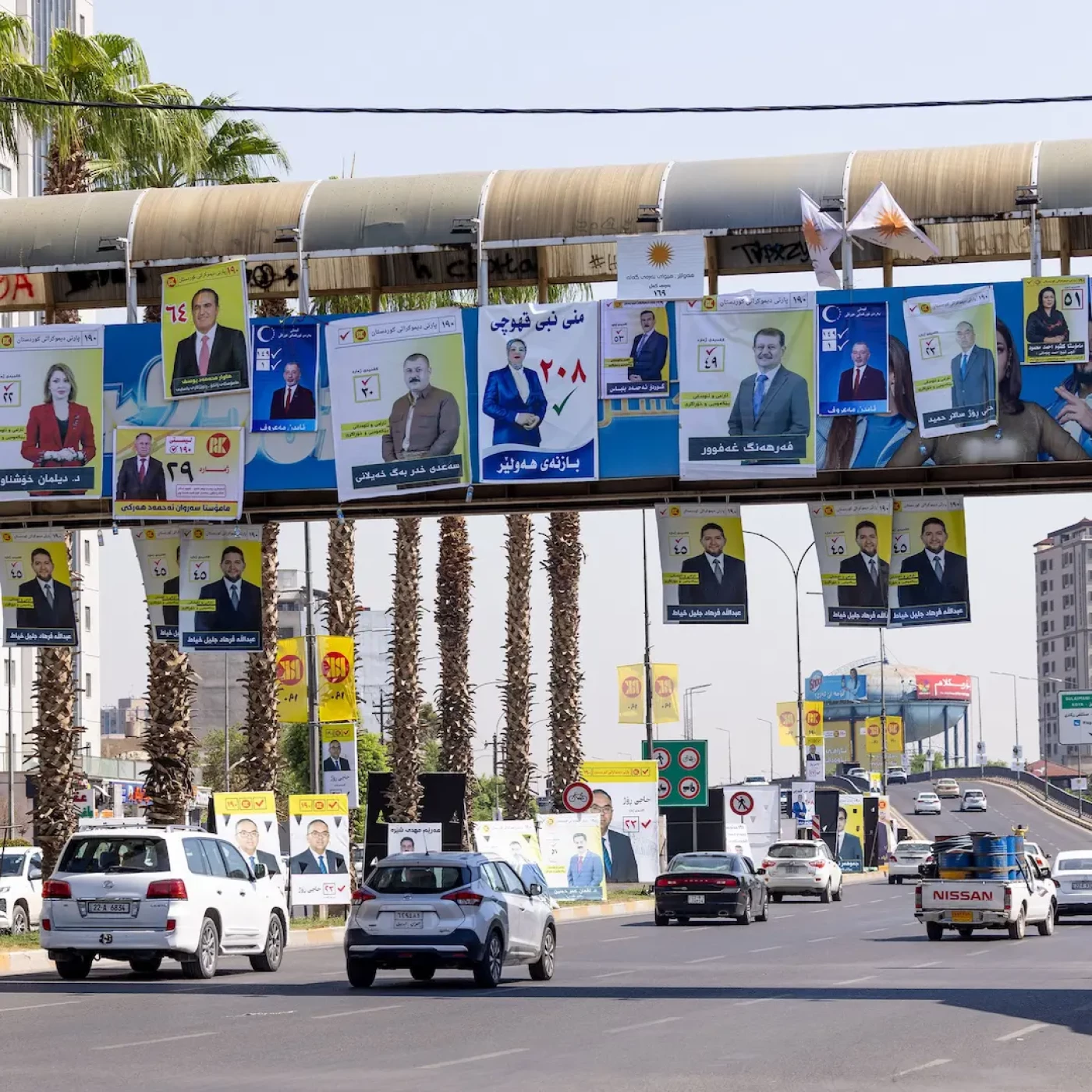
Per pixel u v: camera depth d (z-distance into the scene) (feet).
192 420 131.64
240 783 353.72
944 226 140.15
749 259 139.03
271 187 132.26
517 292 218.18
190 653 135.33
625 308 126.41
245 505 134.31
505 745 263.49
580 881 253.24
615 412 126.21
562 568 274.16
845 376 123.65
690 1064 70.74
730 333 125.08
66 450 132.67
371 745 493.77
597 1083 64.34
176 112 174.91
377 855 241.76
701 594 129.18
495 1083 64.39
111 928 115.44
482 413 127.85
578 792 250.57
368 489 129.18
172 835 118.83
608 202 126.62
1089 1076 66.90
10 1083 64.28
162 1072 67.82
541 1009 96.32
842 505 128.36
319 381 130.21
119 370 132.77
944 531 126.93
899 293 123.44
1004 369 121.49
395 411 129.08
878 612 127.54
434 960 110.52
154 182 182.39
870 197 123.54
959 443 121.90
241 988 111.96
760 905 218.59
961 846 276.21
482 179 129.18
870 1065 70.38
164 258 131.75
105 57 169.78
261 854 183.42
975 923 172.86
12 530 138.92
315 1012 94.07
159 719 161.89
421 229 127.95
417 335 129.08
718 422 124.77
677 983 117.50
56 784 158.20
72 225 132.57
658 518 129.90
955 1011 94.99
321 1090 62.54
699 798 313.53
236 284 130.62
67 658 159.63
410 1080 65.31
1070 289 120.88
